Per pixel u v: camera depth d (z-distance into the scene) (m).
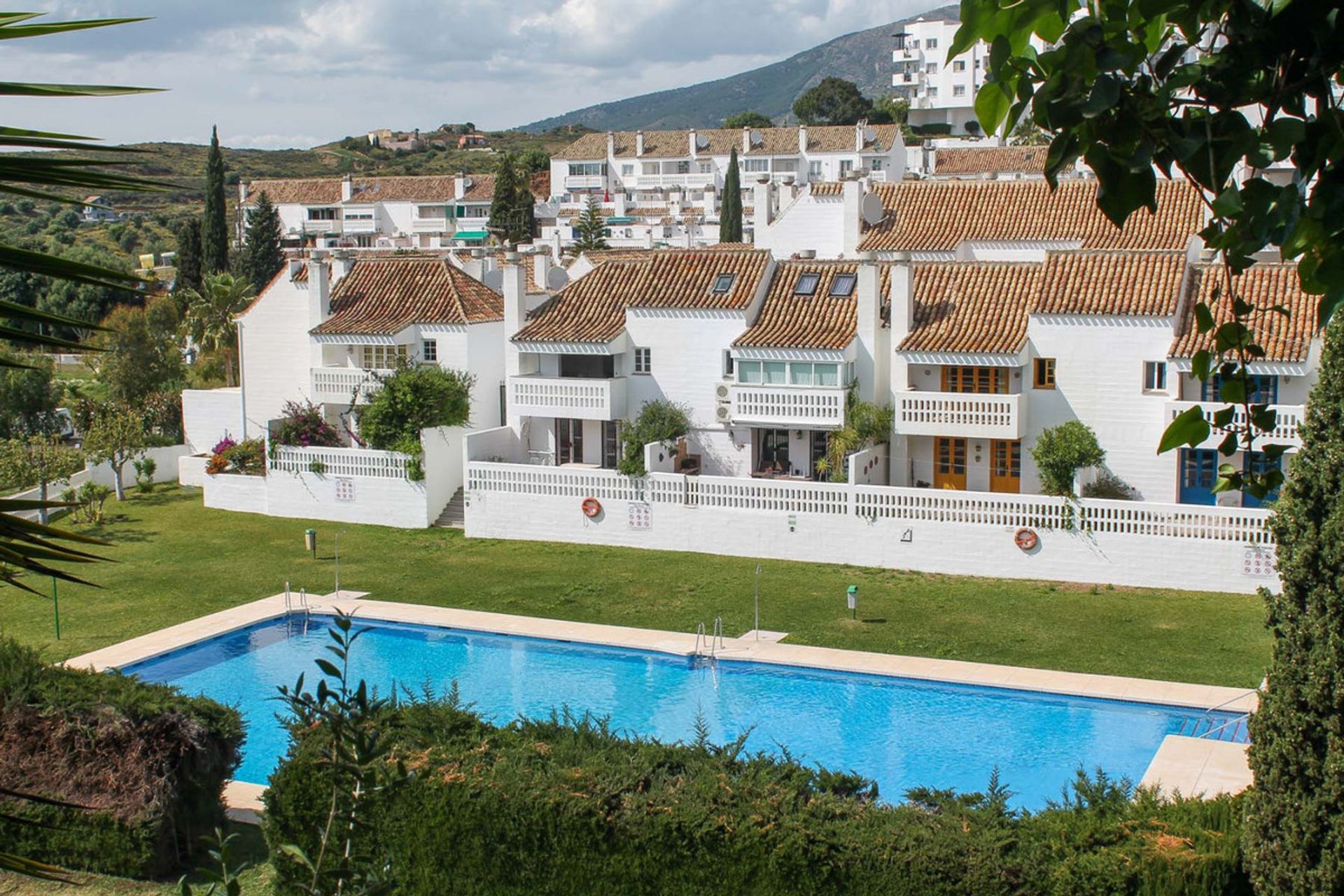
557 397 51.25
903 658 34.44
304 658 36.72
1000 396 44.94
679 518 46.69
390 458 51.94
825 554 44.69
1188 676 32.62
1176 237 53.12
